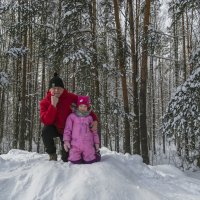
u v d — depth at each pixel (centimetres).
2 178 407
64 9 1217
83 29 1223
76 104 490
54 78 482
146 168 493
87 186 385
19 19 1831
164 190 435
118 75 1266
